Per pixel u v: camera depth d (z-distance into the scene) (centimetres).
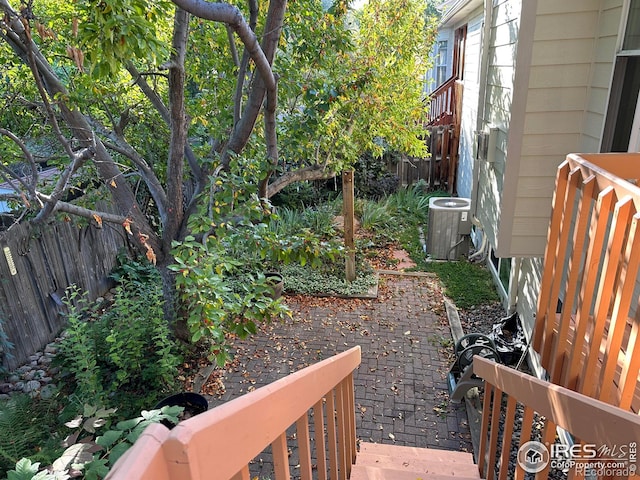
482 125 536
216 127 532
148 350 489
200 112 546
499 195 449
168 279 505
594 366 212
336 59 663
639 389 221
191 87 727
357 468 285
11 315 521
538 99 384
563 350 248
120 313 496
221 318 369
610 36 339
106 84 455
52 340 584
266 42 411
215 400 464
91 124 498
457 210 764
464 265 772
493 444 261
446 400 452
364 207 1006
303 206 1003
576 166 246
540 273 454
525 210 415
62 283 607
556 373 251
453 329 573
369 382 483
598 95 357
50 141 530
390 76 766
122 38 275
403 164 1138
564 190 263
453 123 1168
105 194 594
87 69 415
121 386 452
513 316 545
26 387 484
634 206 191
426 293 683
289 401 136
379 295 680
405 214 1020
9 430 351
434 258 803
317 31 551
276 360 528
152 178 502
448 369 501
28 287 547
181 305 500
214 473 88
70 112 432
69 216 519
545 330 268
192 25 523
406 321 605
